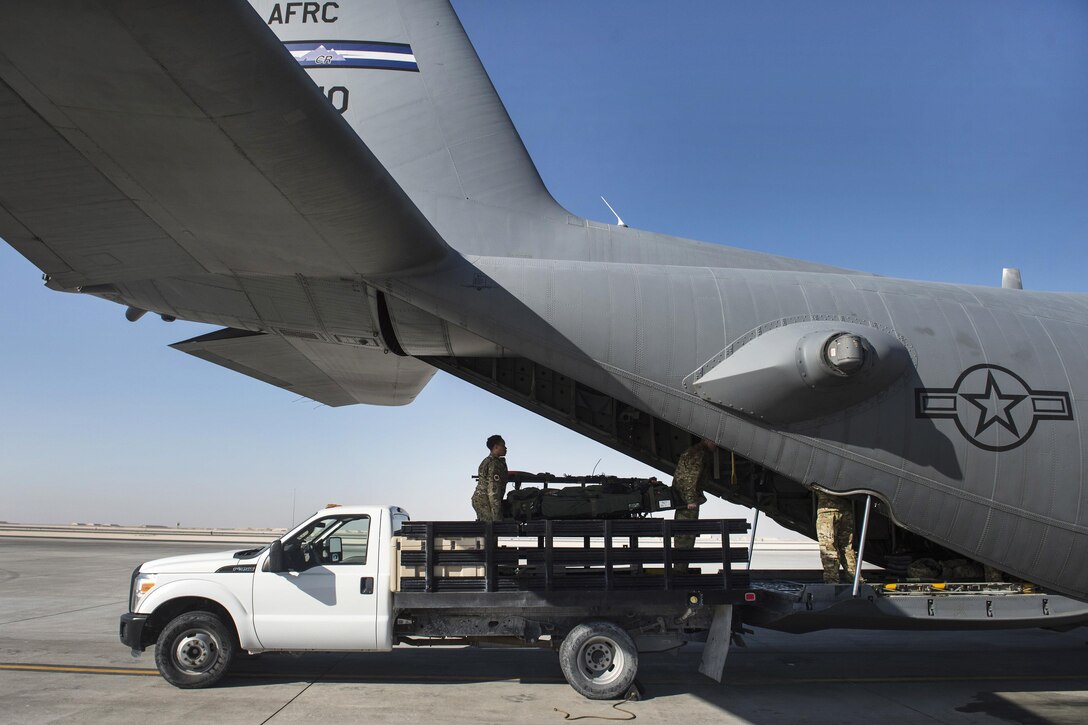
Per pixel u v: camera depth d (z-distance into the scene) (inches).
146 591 258.5
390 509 275.0
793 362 254.4
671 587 257.6
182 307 284.5
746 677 291.9
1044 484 261.7
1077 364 275.7
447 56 313.7
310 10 309.3
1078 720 235.5
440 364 336.2
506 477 286.5
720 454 336.8
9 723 215.8
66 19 124.9
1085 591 266.2
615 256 304.3
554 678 280.2
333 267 248.8
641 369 267.0
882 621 256.4
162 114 153.0
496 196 306.0
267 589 257.9
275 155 169.2
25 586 587.5
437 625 261.4
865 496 268.8
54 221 201.6
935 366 268.2
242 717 223.8
